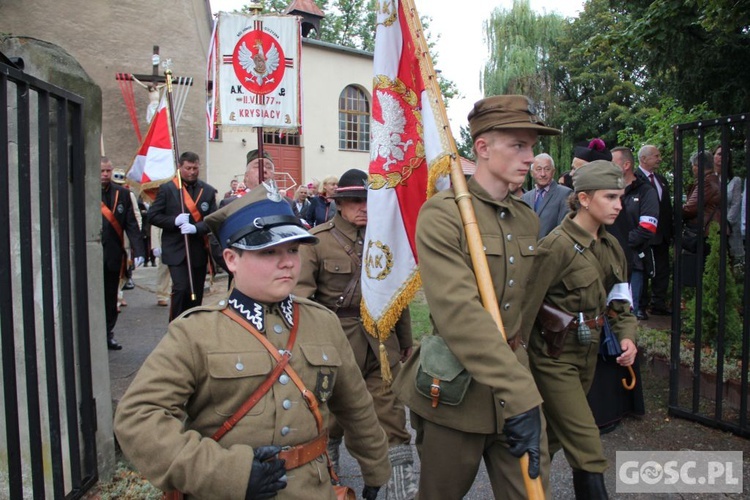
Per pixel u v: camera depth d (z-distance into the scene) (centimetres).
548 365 296
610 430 403
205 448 156
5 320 246
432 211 232
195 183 623
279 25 631
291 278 181
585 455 283
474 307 211
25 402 307
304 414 176
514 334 240
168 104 666
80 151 314
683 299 660
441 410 237
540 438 216
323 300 348
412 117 310
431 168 262
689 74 798
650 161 627
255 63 628
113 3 1495
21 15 1417
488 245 233
